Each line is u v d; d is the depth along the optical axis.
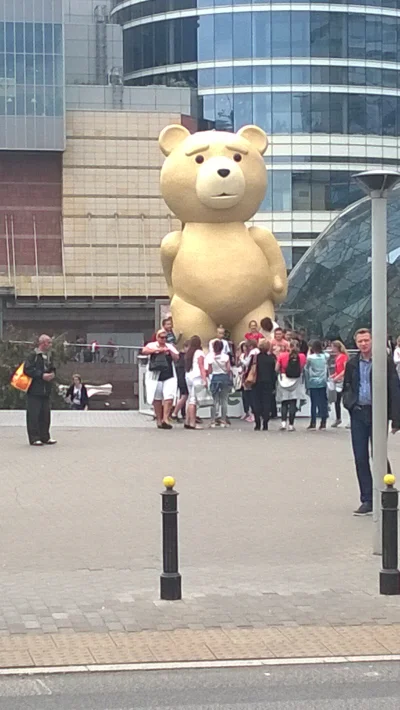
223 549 10.94
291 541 11.30
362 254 40.41
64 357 36.12
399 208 40.44
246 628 8.18
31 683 7.00
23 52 56.41
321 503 13.40
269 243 26.27
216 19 67.19
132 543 11.23
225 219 25.72
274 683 7.00
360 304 39.41
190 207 25.75
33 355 18.91
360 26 67.25
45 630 8.09
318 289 40.62
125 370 44.06
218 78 67.19
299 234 66.06
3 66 56.22
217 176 24.86
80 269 57.22
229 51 67.06
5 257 56.66
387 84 68.00
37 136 56.34
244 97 66.75
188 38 68.00
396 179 10.46
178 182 25.59
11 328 47.69
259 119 66.62
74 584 9.52
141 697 6.74
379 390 10.62
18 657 7.48
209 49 67.44
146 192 58.25
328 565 10.25
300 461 16.88
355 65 67.12
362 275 39.97
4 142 56.19
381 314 10.59
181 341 25.77
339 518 12.47
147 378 23.66
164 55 68.81
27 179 57.09
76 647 7.70
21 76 56.34
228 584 9.51
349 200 66.81
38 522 12.29
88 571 10.03
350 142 66.94
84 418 24.64
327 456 17.48
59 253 57.25
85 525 12.12
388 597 9.06
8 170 56.91
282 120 66.44
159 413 21.84
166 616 8.48
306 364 21.64
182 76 68.06
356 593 9.20
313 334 39.72
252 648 7.70
